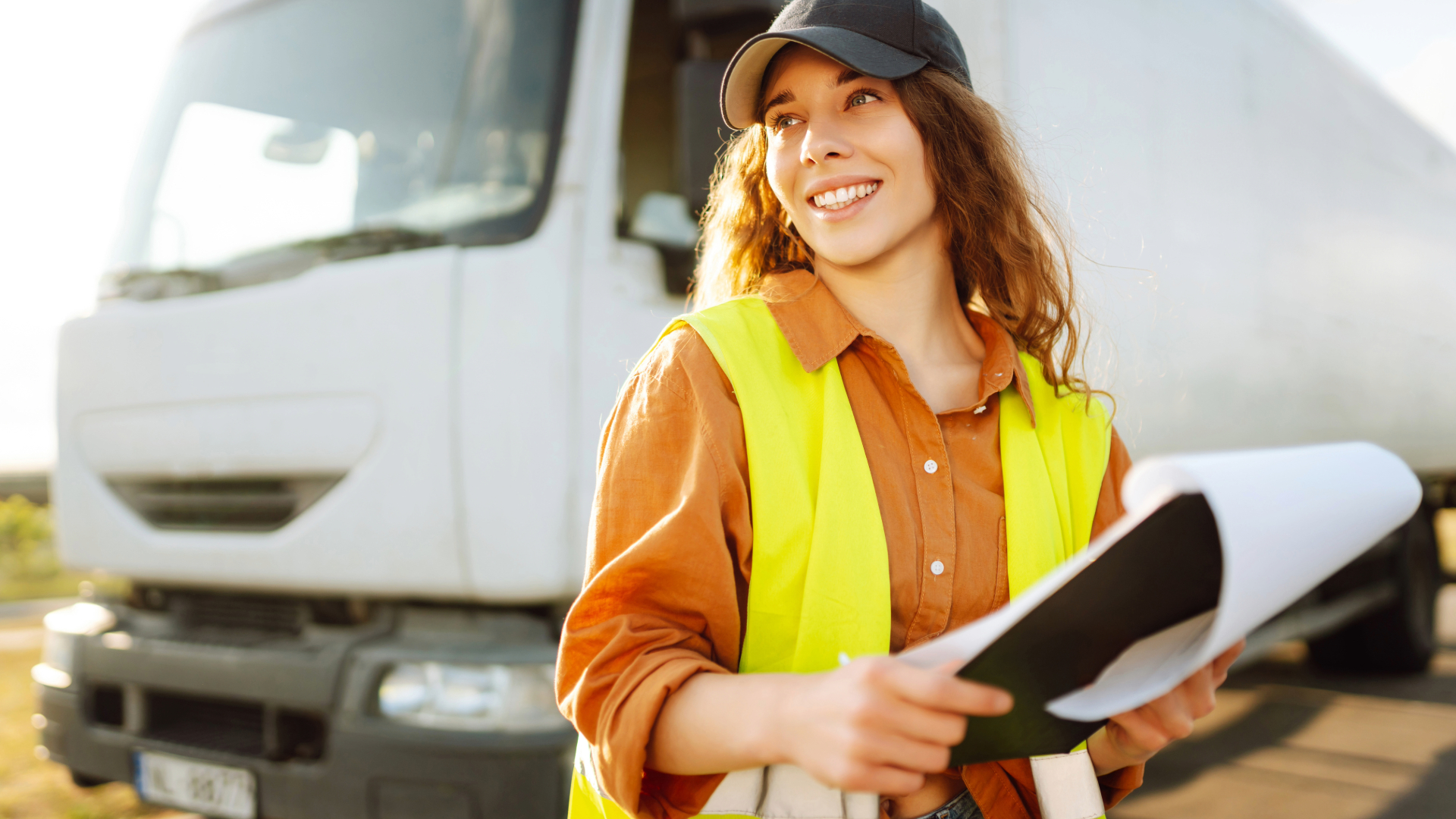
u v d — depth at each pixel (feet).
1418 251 20.35
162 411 9.61
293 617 9.20
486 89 8.89
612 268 8.54
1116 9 11.30
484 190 8.52
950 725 2.56
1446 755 14.84
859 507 3.42
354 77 9.72
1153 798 13.19
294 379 8.80
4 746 14.89
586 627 3.22
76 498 10.31
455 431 8.08
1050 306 4.67
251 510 9.18
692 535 3.17
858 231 3.85
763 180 4.45
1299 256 15.31
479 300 8.12
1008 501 3.74
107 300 10.32
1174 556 2.72
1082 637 2.75
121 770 9.59
